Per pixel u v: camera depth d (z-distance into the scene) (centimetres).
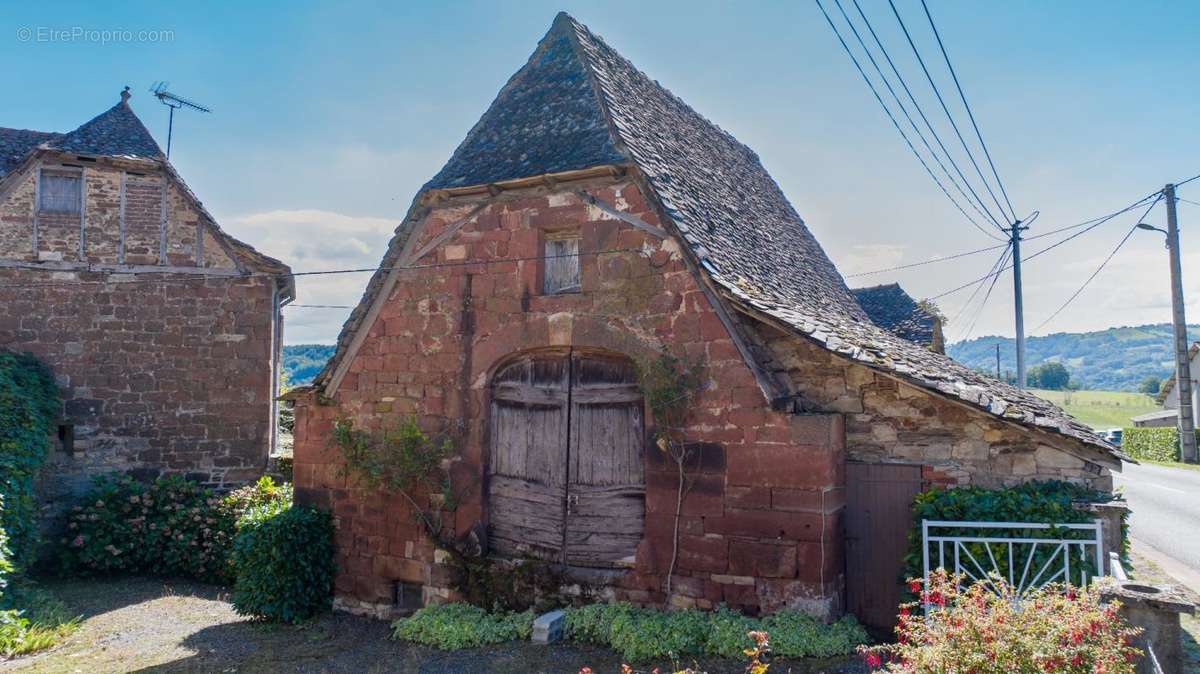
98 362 1380
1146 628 466
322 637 910
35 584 1226
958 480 799
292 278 1516
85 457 1359
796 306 930
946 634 443
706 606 796
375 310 1019
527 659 772
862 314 1545
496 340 932
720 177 1244
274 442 1551
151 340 1402
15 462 1098
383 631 923
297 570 987
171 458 1394
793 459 771
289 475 1430
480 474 930
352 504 1016
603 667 738
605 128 924
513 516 921
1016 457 787
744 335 810
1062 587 680
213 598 1162
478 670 755
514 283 927
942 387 743
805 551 759
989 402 737
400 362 995
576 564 875
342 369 1034
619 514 862
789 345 867
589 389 892
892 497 820
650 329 844
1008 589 574
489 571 905
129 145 1446
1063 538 712
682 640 746
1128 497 1836
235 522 1255
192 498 1345
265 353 1448
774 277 1051
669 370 820
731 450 797
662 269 843
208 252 1439
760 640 535
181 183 1434
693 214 922
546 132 984
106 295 1391
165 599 1154
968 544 741
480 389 940
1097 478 767
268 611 966
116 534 1298
